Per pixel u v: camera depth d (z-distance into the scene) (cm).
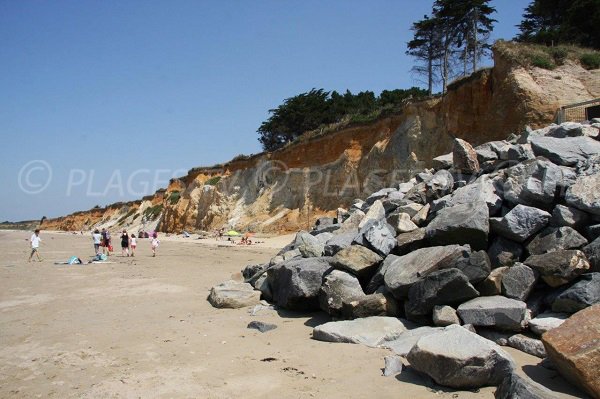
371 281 861
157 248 3531
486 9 4262
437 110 3098
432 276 715
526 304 687
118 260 2559
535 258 711
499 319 651
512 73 2561
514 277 703
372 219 1111
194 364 671
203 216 5281
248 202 4731
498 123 2553
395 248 903
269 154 4691
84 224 9531
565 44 3083
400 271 787
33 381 642
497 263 769
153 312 1080
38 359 744
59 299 1318
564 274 663
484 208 823
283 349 719
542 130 1219
